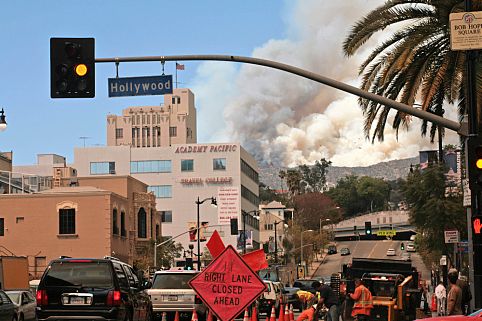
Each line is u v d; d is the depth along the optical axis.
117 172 122.56
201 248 117.12
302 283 53.09
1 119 43.00
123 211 77.75
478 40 18.86
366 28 26.77
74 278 20.08
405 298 28.69
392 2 26.47
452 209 42.00
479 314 14.71
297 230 130.62
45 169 131.25
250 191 130.50
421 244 62.50
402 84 27.20
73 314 19.88
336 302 24.11
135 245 81.25
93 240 72.44
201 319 28.52
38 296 20.02
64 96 19.33
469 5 19.44
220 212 104.62
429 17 26.33
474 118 19.14
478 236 18.22
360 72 27.94
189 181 120.44
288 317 27.67
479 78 23.77
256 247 133.00
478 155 18.59
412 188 43.84
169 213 120.31
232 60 19.69
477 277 18.16
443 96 28.59
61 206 73.06
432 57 26.11
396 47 26.05
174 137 149.50
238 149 120.06
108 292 19.98
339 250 167.00
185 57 19.94
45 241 72.88
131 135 150.88
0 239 73.31
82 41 19.41
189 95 153.25
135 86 20.36
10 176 86.88
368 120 28.00
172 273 29.19
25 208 73.44
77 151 124.25
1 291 27.05
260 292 15.80
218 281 15.87
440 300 36.53
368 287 28.23
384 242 179.38
